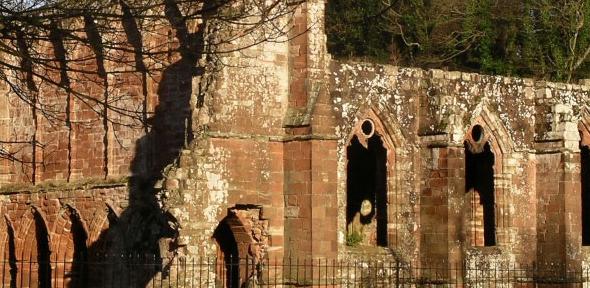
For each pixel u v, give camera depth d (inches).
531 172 1969.7
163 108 1862.7
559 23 2768.2
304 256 1660.9
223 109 1643.7
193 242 1603.1
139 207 1875.0
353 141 2057.1
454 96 1863.9
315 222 1657.2
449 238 1803.6
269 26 1617.9
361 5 2869.1
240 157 1652.3
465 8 2856.8
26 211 2090.3
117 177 1929.1
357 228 2052.2
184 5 1229.1
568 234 1932.8
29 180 2101.4
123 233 1900.8
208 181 1624.0
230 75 1648.6
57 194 2023.9
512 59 2797.7
